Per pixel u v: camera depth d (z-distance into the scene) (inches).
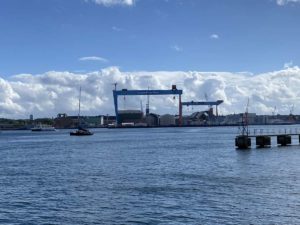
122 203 1647.4
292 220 1371.8
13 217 1467.8
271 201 1626.5
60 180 2271.2
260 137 4126.5
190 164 2942.9
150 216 1448.1
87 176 2409.0
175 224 1350.9
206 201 1649.9
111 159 3462.1
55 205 1636.3
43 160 3506.4
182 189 1913.1
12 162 3373.5
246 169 2556.6
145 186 2016.5
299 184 1974.7
